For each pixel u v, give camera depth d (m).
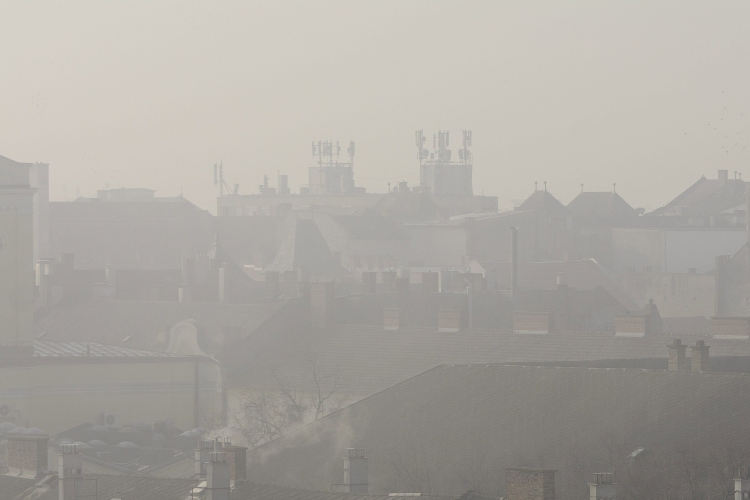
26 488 136.50
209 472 120.00
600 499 108.38
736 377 159.88
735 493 110.38
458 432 163.88
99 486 132.88
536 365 188.38
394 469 155.12
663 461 141.38
